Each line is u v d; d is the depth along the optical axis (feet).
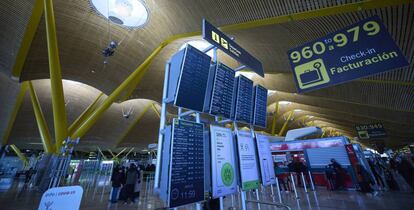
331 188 35.17
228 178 9.52
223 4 25.91
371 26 12.69
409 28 20.89
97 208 25.07
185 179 7.93
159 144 8.82
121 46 49.83
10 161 101.81
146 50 49.93
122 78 57.41
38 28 42.70
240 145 10.82
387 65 11.60
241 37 31.09
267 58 35.37
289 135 52.65
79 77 57.93
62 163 37.78
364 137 65.41
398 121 53.83
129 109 98.48
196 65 9.91
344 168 37.14
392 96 35.19
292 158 44.16
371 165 36.35
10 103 72.33
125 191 29.04
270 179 11.87
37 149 158.30
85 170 69.10
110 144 115.96
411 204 20.62
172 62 10.24
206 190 8.86
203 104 9.80
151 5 37.93
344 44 13.50
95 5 41.11
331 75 13.57
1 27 38.86
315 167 41.04
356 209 20.07
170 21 38.65
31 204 27.63
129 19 42.60
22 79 51.83
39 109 62.49
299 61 15.29
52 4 38.09
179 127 8.43
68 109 86.94
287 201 25.49
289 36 27.30
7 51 43.60
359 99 39.73
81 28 45.83
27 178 62.28
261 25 26.25
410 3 18.42
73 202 7.79
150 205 26.94
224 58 45.80
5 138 98.37
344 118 80.84
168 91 9.77
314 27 24.41
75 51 50.34
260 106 13.73
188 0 28.63
